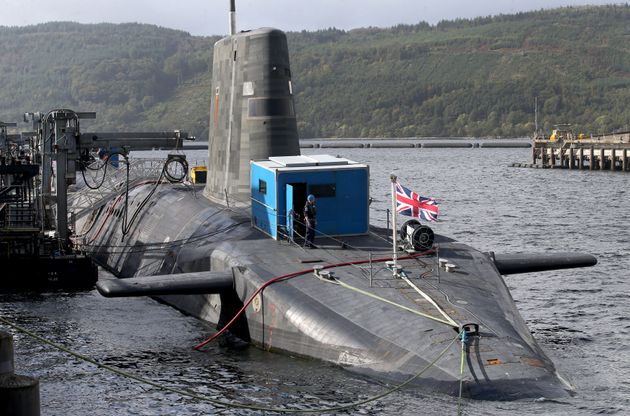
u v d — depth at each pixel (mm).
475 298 40156
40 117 81625
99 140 67375
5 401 21172
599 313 52875
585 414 32500
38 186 70938
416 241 45469
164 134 69500
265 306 42406
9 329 47812
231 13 59438
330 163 49875
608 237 92312
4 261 58469
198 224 56469
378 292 40438
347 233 49781
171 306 53250
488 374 34094
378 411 33281
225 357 41469
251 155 56625
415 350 35938
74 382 38375
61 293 57969
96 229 74562
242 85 56906
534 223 106812
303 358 39781
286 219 48688
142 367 40344
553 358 41750
